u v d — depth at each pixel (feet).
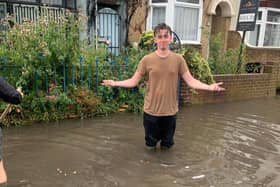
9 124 18.06
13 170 12.83
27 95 18.67
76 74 20.92
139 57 23.88
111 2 34.86
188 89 25.13
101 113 21.03
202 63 25.36
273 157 14.94
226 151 15.51
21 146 15.33
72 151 14.94
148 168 13.29
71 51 20.16
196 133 18.24
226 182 12.28
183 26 38.75
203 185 11.98
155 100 14.17
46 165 13.38
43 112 19.16
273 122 21.33
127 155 14.61
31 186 11.60
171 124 14.74
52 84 19.66
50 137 16.67
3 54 18.84
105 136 17.10
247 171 13.30
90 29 33.04
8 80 18.56
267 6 49.62
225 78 27.35
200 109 24.35
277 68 32.37
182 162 13.99
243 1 30.73
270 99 30.12
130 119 20.38
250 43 50.85
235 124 20.48
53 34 19.44
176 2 37.01
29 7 29.78
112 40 36.04
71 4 32.07
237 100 28.86
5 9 28.68
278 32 53.01
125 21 36.35
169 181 12.19
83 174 12.63
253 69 34.12
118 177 12.42
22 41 19.15
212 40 36.17
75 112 20.13
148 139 15.02
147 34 28.12
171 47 25.18
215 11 42.80
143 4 37.01
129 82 14.53
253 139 17.52
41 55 18.98
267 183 12.29
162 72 13.83
